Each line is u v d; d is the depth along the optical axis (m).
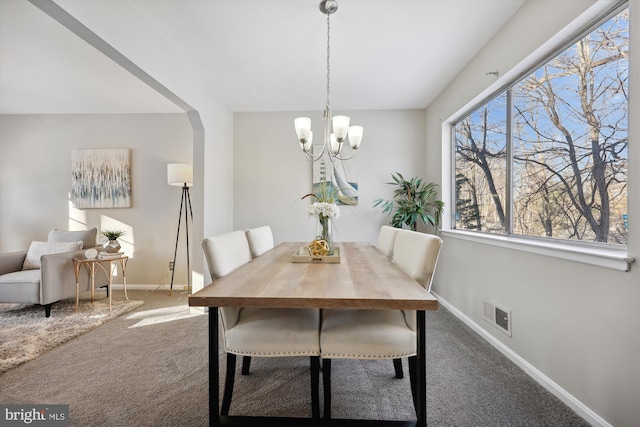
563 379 1.57
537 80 1.92
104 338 2.36
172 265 3.93
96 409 1.50
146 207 3.94
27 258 3.21
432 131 3.65
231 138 3.95
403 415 1.46
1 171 3.95
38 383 1.73
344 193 3.92
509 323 2.04
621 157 1.36
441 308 3.14
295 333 1.35
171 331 2.50
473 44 2.38
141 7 1.96
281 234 3.98
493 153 2.47
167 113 3.94
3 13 1.94
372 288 1.23
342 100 3.62
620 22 1.37
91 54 2.46
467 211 2.96
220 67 2.79
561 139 1.72
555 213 1.76
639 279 1.18
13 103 3.59
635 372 1.20
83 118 3.95
